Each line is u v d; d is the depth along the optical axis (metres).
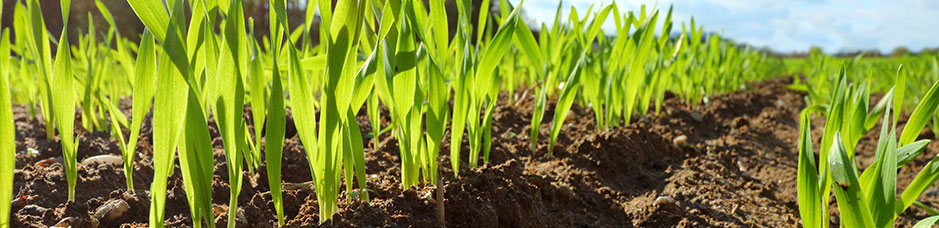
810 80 2.00
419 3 0.50
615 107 0.87
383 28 0.47
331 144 0.47
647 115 1.07
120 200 0.51
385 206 0.52
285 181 0.60
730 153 0.91
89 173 0.55
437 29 0.51
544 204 0.62
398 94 0.50
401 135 0.54
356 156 0.51
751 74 1.90
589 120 0.95
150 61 0.45
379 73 0.56
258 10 2.06
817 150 0.98
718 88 1.42
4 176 0.39
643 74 0.98
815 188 0.44
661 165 0.80
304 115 0.46
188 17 2.00
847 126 0.52
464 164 0.64
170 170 0.56
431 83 0.51
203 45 0.44
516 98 1.12
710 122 1.11
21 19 0.64
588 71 0.81
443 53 0.52
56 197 0.52
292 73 0.44
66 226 0.48
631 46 0.83
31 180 0.53
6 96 0.39
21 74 0.76
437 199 0.51
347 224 0.49
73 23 2.69
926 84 1.38
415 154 0.54
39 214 0.49
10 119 0.39
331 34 0.45
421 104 0.53
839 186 0.42
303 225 0.49
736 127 1.09
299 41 2.06
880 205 0.44
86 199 0.52
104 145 0.66
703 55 1.32
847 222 0.43
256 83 0.45
